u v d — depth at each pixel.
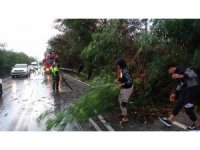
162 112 4.22
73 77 13.51
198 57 4.11
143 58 4.66
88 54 5.15
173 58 4.48
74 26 9.70
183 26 4.22
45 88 9.49
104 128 3.81
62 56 16.09
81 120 3.75
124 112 3.92
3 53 18.45
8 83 12.14
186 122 3.87
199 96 4.27
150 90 4.38
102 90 4.09
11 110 5.69
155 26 4.51
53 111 5.11
